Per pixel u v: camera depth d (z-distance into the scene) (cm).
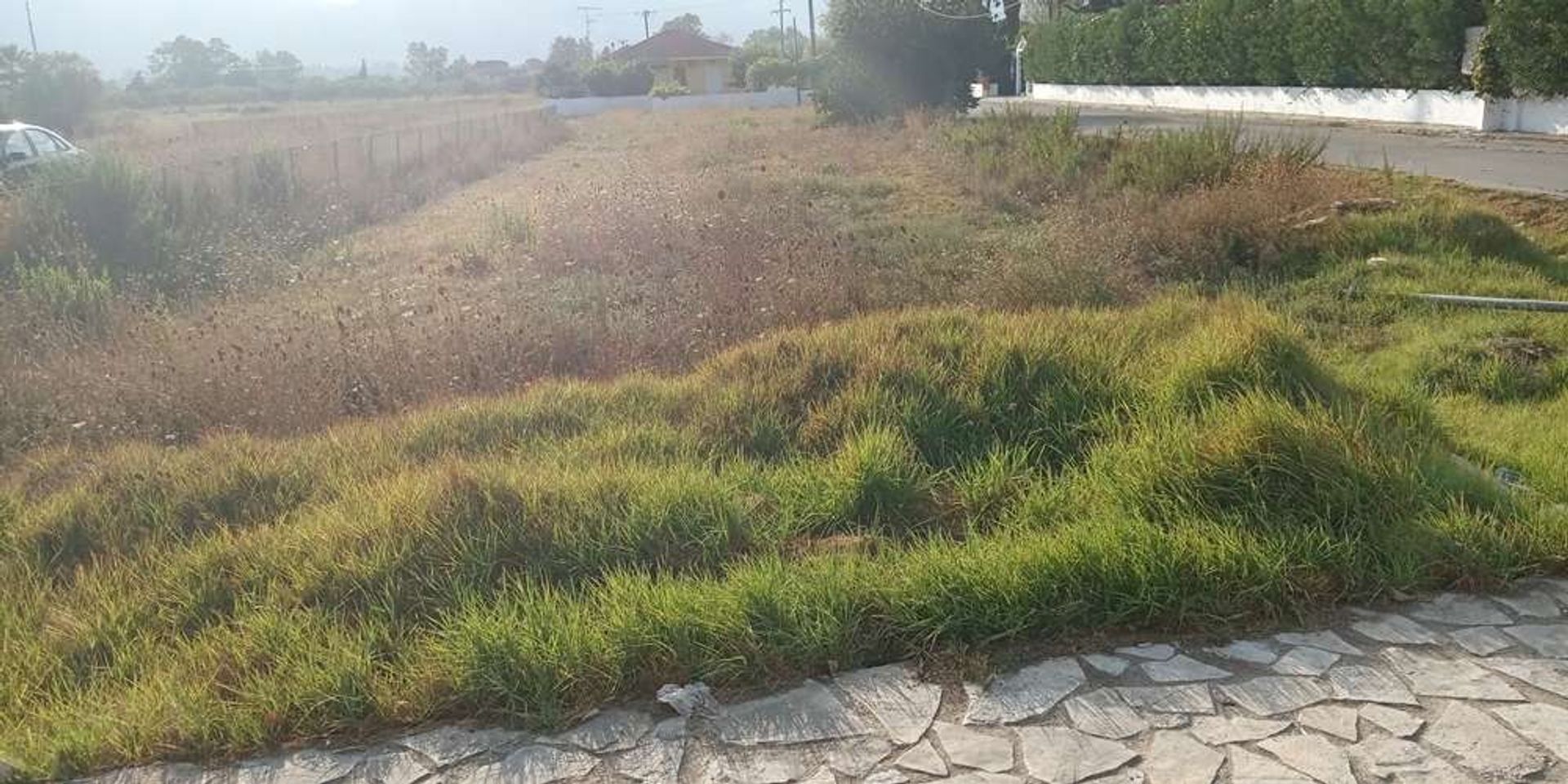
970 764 291
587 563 411
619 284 930
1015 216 1288
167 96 6594
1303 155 1209
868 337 618
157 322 838
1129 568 365
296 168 1672
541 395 614
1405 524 395
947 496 477
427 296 932
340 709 326
